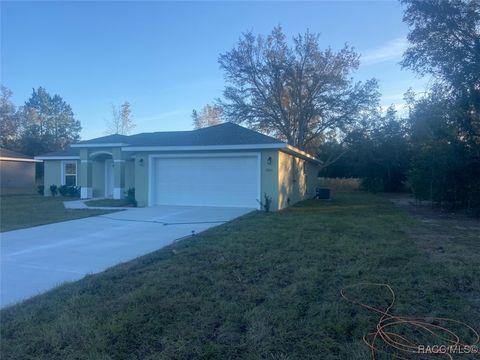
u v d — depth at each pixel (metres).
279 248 7.75
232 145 15.52
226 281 5.61
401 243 8.25
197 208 15.55
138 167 17.16
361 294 4.97
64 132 59.38
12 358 3.56
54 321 4.28
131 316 4.34
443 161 16.16
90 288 5.41
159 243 8.64
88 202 18.81
